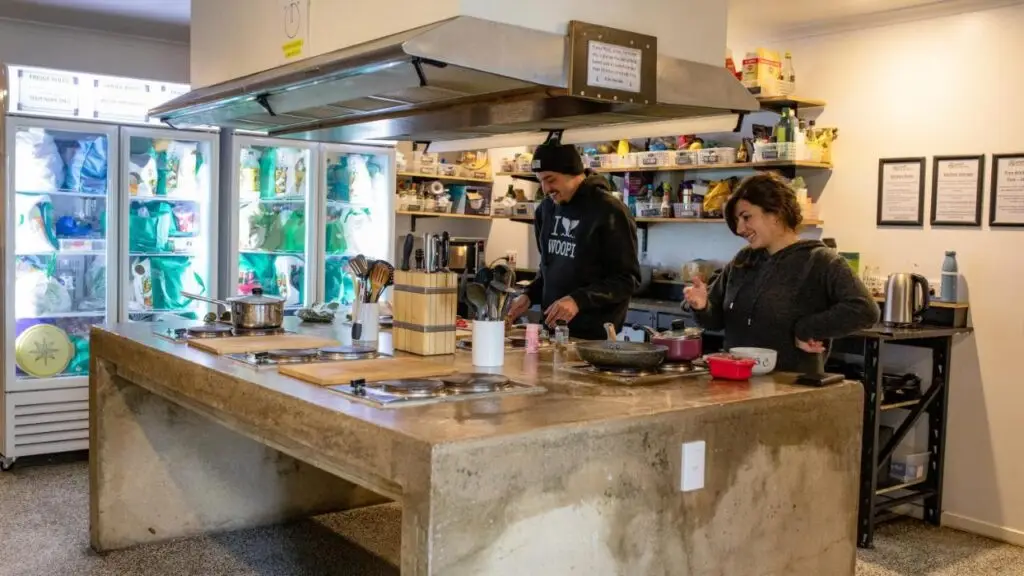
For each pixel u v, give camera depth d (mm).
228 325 3205
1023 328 3756
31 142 4309
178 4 4473
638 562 1825
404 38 2012
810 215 4371
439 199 5703
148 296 4719
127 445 3223
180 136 4617
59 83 4270
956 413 3996
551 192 3453
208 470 3422
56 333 4410
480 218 6090
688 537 1913
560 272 3506
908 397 3914
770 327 2846
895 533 3914
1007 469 3840
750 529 2041
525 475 1632
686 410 1884
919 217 4059
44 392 4340
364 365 2305
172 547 3289
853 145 4285
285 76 2533
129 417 3221
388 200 5203
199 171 4828
